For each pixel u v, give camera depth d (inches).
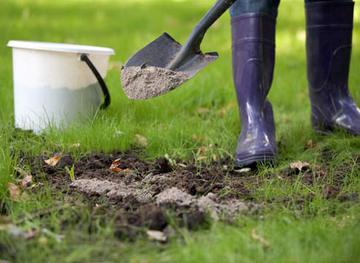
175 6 459.5
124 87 142.3
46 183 129.0
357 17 382.0
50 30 345.1
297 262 93.7
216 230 103.8
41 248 98.1
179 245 98.6
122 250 97.5
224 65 258.5
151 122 176.1
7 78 219.3
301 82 234.4
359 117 166.9
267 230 104.8
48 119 162.2
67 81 164.2
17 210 114.2
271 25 152.1
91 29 355.9
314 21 166.6
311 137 169.3
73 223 107.3
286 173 141.0
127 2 486.6
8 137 154.4
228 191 127.6
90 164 145.5
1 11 406.3
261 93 152.7
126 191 128.0
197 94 203.6
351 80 221.5
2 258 95.8
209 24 137.6
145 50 146.9
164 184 133.6
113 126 163.8
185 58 141.2
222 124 172.6
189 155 156.1
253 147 145.3
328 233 104.1
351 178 134.8
